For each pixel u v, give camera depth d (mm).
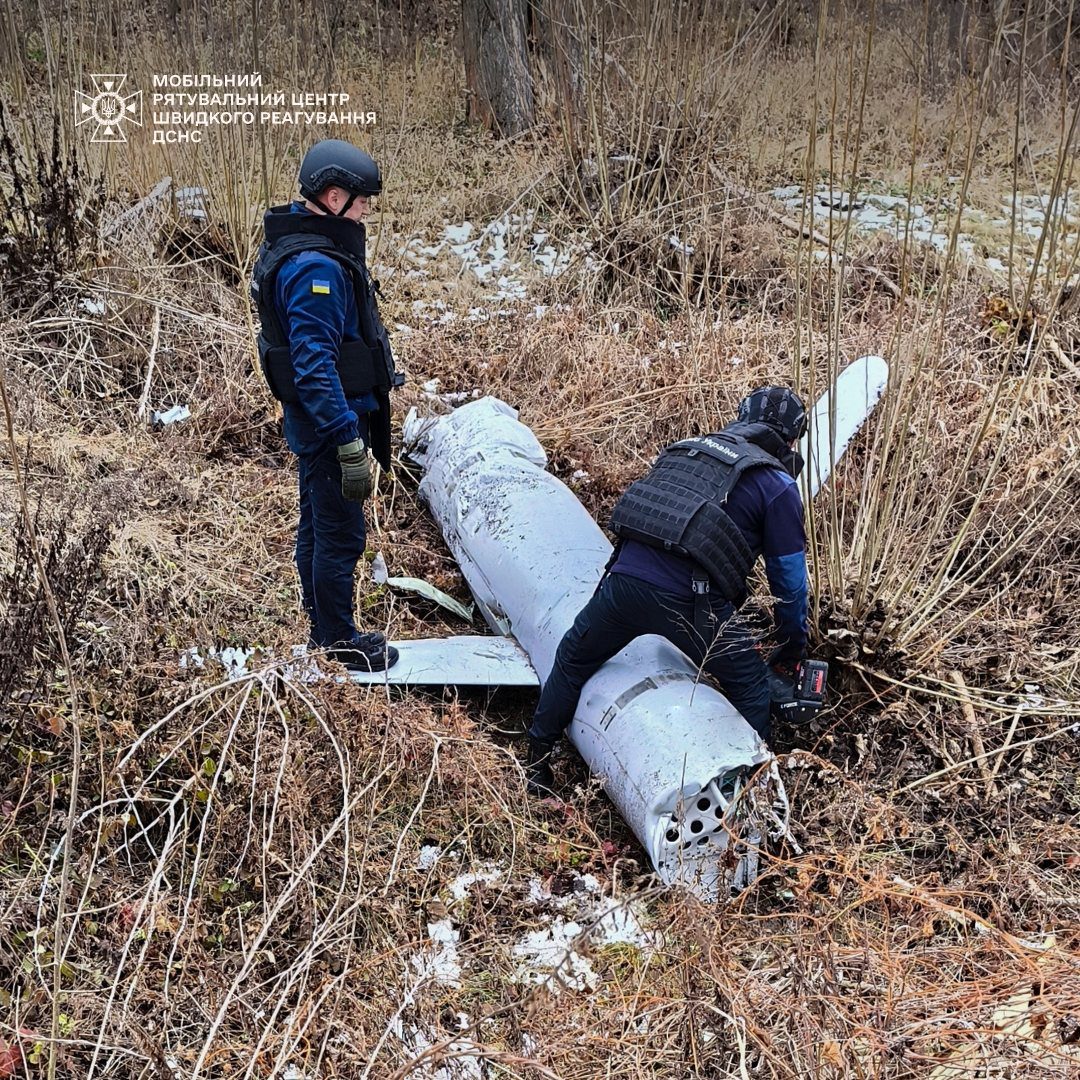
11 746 2867
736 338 5254
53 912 2605
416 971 2600
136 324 5270
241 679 2984
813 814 3164
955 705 3617
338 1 7609
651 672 3209
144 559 3906
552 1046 2365
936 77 6684
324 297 3057
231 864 2854
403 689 3570
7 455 4168
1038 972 2332
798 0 7625
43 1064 2346
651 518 3014
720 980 2369
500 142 7555
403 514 4598
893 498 3598
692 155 6242
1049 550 4133
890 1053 2301
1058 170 3486
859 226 6422
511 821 3080
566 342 5430
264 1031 2416
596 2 6453
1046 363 4887
